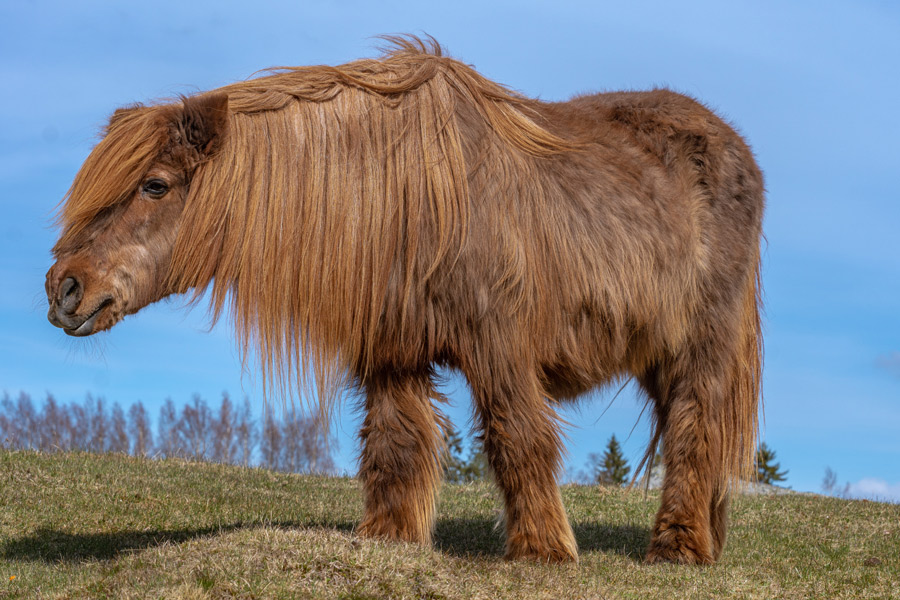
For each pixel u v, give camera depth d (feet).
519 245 16.81
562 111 19.95
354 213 16.26
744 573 19.61
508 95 18.60
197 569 14.49
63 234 15.58
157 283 16.03
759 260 23.38
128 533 23.47
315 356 16.58
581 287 17.85
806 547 26.68
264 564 14.75
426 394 17.34
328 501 31.17
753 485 43.86
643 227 18.98
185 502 28.12
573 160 18.42
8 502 26.00
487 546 22.27
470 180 16.60
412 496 16.99
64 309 15.06
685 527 20.22
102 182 15.35
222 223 16.08
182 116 15.69
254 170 16.25
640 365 20.67
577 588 15.57
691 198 20.81
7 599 15.66
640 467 22.88
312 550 15.19
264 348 16.37
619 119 21.01
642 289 18.93
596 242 18.10
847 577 21.03
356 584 14.11
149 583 14.24
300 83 16.96
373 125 16.61
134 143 15.56
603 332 18.58
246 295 16.25
